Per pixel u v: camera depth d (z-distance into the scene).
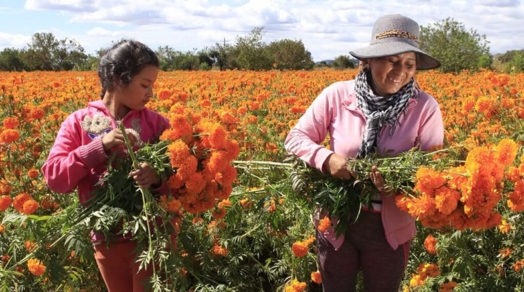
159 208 2.51
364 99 2.66
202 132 2.67
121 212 2.44
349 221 2.73
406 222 2.72
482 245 3.95
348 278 2.88
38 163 4.71
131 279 2.73
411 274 3.92
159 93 7.84
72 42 68.06
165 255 2.50
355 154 2.69
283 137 6.02
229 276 3.95
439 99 10.52
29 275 3.50
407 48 2.47
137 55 2.46
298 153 2.74
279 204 3.70
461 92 11.55
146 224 2.59
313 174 2.80
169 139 2.58
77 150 2.46
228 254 4.13
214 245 4.03
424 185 2.30
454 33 31.61
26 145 5.00
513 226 3.72
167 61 57.56
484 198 2.27
